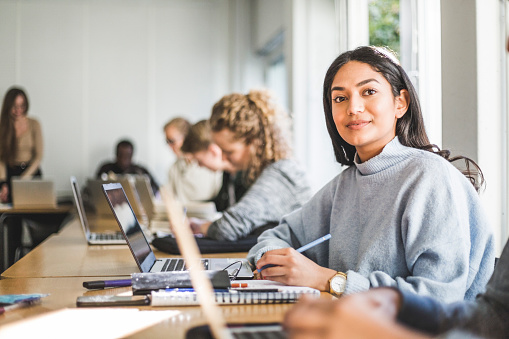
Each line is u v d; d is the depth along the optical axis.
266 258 1.27
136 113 6.48
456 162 1.90
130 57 6.47
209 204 3.13
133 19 6.48
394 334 0.57
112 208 1.41
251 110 2.25
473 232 1.29
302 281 1.23
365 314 0.59
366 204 1.40
